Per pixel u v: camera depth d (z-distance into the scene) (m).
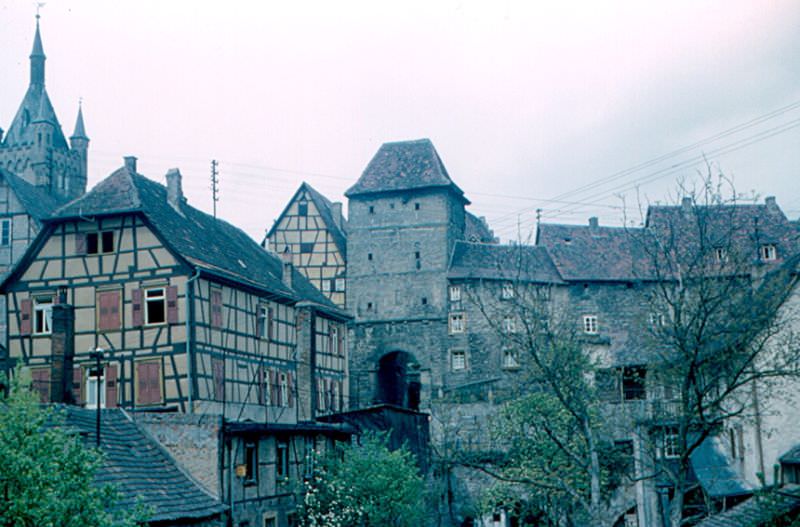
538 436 36.28
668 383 26.55
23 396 13.87
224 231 44.81
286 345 42.78
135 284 35.72
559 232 66.31
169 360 34.75
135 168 39.94
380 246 63.22
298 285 48.12
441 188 62.94
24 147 89.00
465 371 60.47
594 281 63.12
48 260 36.81
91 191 37.28
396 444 39.94
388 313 62.31
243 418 36.97
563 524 37.75
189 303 34.91
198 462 25.00
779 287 25.39
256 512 27.38
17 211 62.69
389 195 63.59
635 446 35.19
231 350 37.62
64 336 33.84
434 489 42.31
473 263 62.41
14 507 12.93
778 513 25.39
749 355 24.91
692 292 25.73
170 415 25.36
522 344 28.39
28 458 13.09
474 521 44.47
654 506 36.62
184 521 22.33
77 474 13.99
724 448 34.12
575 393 27.27
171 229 36.97
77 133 95.56
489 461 42.66
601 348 60.28
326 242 63.84
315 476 31.34
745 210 63.09
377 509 30.28
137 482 22.55
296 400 40.31
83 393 35.53
